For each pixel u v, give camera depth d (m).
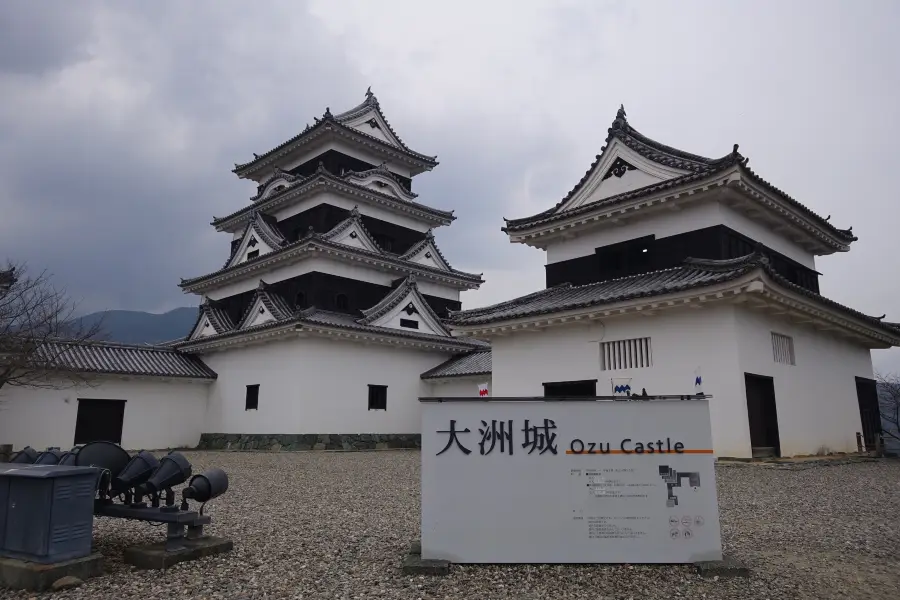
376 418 27.48
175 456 6.99
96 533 8.30
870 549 7.12
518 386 20.72
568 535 6.22
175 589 5.77
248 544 7.53
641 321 17.89
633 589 5.62
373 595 5.56
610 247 21.34
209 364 30.20
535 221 22.66
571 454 6.34
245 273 31.72
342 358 26.67
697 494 6.23
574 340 19.42
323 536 7.99
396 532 8.24
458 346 30.64
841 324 20.19
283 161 35.69
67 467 6.32
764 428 16.91
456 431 6.45
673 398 6.36
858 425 22.44
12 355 21.08
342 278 29.58
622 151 21.59
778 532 7.99
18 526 6.05
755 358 16.69
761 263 14.71
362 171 33.66
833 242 23.78
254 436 26.41
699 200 18.95
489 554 6.24
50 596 5.59
